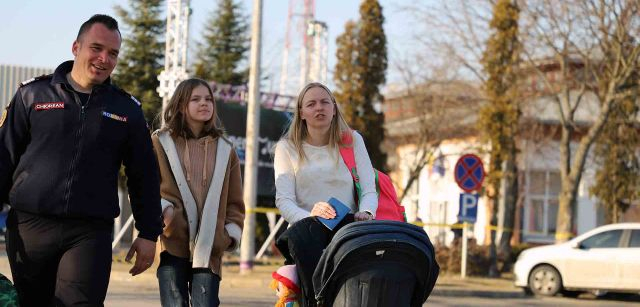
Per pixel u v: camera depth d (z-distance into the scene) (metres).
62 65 5.61
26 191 5.35
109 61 5.53
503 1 26.17
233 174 6.84
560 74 28.36
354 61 32.94
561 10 26.00
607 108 25.84
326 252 5.29
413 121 36.47
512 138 26.45
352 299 5.25
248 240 21.67
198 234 6.54
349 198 6.43
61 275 5.38
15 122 5.41
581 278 21.25
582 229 40.50
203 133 6.78
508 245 27.89
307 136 6.50
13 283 5.57
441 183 41.72
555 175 40.59
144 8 35.50
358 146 6.54
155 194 5.81
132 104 5.71
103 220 5.51
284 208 6.22
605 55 25.98
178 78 24.88
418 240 5.30
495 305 17.69
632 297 22.42
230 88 29.78
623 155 32.50
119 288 17.55
